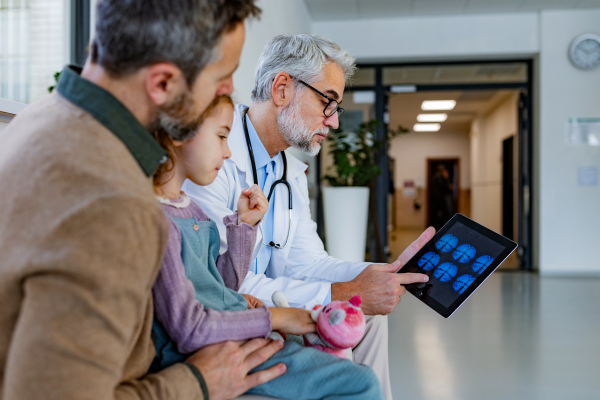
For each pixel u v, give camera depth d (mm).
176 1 540
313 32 5359
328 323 820
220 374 656
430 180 12539
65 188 482
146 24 537
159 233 537
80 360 458
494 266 1018
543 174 5059
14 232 479
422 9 5008
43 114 550
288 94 1312
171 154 743
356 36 5309
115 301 482
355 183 4680
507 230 7504
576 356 2301
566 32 4992
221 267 941
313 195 4863
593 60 4910
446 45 5199
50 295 452
